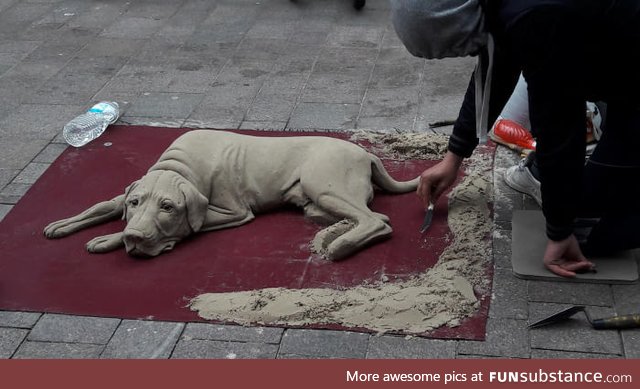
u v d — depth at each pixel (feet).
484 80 9.86
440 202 12.21
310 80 16.58
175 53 18.13
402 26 8.66
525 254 10.77
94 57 18.08
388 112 15.15
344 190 11.50
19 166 13.85
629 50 8.66
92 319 10.15
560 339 9.46
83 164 13.73
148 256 11.18
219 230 11.80
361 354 9.42
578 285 10.30
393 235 11.48
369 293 10.24
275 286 10.56
